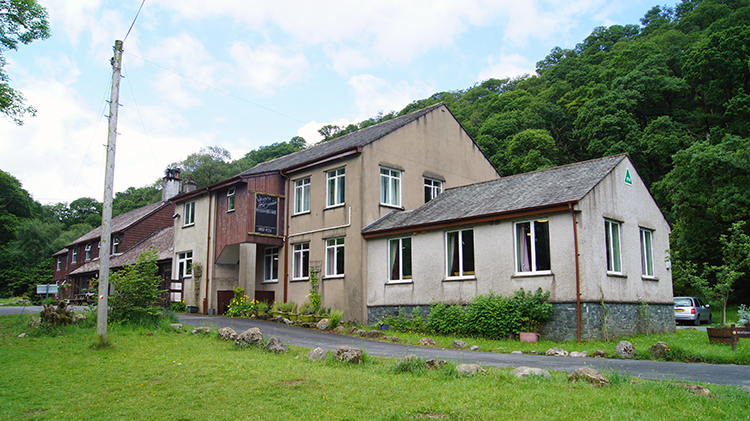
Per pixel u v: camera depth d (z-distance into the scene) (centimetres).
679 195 3306
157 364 1045
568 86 5900
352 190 2186
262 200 2425
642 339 1564
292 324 2052
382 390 806
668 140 4012
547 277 1577
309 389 824
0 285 5638
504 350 1373
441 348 1446
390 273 2052
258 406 739
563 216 1563
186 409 736
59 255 5009
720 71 4181
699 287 1767
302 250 2405
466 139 2681
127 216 4509
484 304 1650
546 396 745
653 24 7162
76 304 3250
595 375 842
